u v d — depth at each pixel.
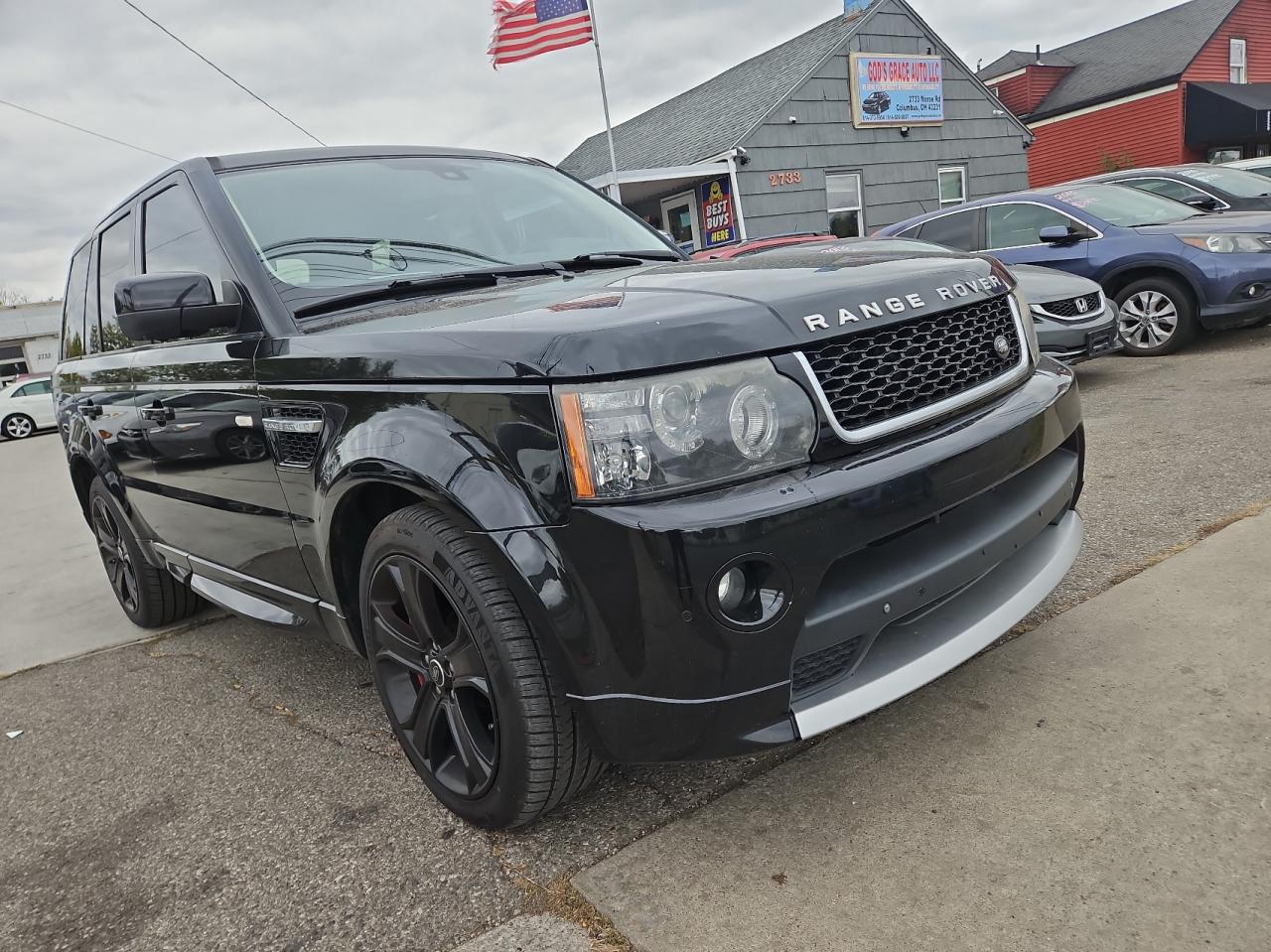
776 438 1.63
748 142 14.02
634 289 1.95
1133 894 1.58
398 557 1.95
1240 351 6.34
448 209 2.88
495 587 1.75
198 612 4.12
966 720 2.21
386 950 1.72
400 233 2.70
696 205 14.98
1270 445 3.99
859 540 1.64
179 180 2.79
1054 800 1.86
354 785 2.36
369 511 2.12
